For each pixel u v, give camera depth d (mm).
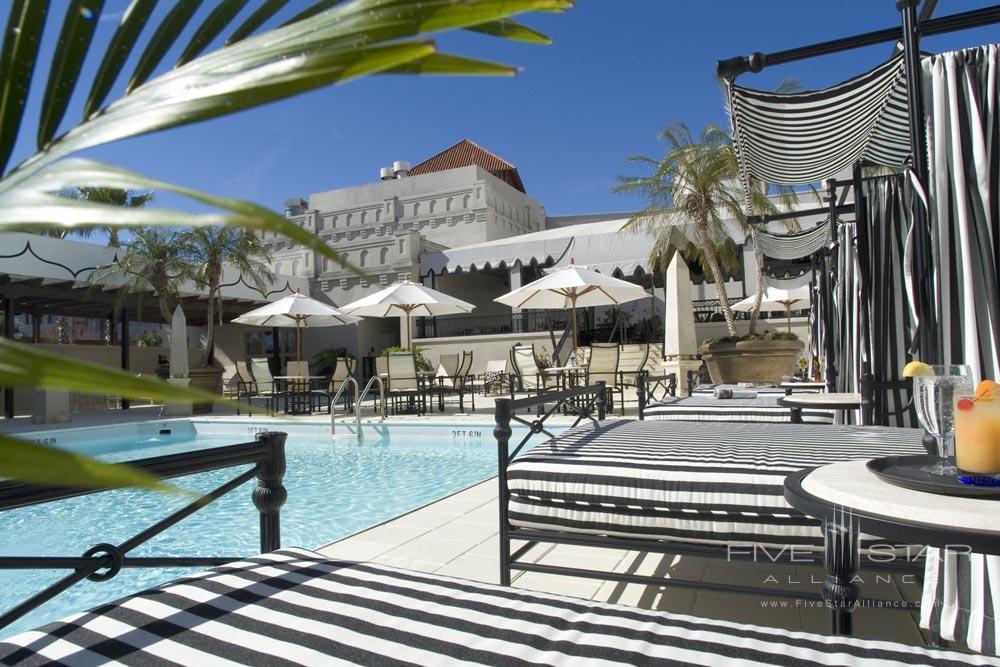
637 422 4625
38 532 5484
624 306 23234
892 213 5340
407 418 12211
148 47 608
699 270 22625
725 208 17688
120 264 15188
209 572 1941
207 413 14602
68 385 355
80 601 3865
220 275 16859
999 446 1501
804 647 1443
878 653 1402
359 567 2002
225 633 1548
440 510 5211
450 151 34000
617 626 1567
